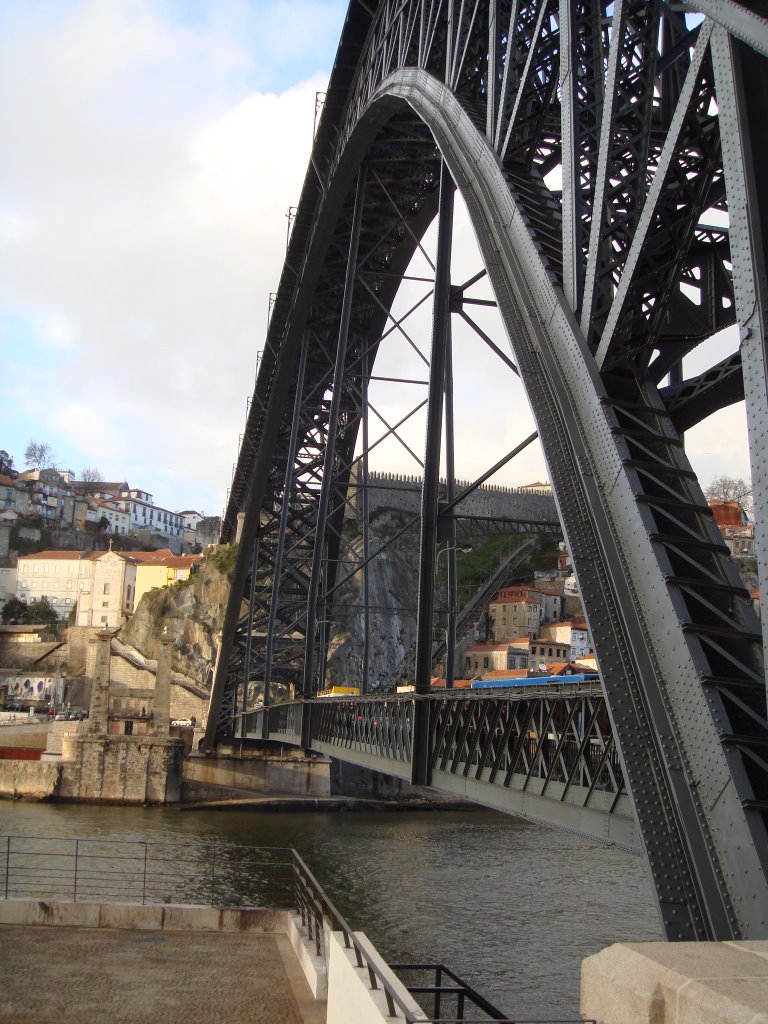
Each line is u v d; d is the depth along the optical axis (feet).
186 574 473.67
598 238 35.40
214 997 39.42
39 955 45.19
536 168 49.85
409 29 80.12
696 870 25.40
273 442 156.66
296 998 39.63
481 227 47.52
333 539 171.94
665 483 33.91
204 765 234.58
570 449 34.81
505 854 157.28
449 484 82.84
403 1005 19.43
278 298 145.79
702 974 9.64
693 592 29.48
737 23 23.13
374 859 149.18
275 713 144.25
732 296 37.81
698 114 33.09
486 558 421.59
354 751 80.28
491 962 87.71
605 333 34.65
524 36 51.44
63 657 399.85
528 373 37.86
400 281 136.15
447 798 251.60
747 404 23.47
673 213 34.96
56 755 230.89
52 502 624.59
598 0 40.57
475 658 369.50
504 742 48.60
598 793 37.70
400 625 379.55
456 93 60.70
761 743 25.81
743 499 262.88
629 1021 10.07
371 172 109.29
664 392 36.40
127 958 45.24
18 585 514.68
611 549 31.86
